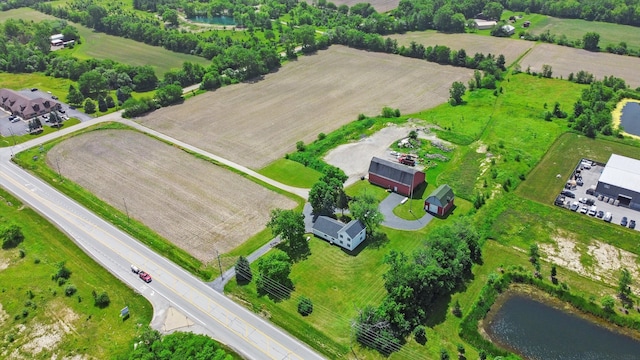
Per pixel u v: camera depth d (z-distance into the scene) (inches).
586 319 3208.7
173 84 6934.1
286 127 5925.2
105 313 3302.2
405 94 6786.4
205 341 2847.0
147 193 4655.5
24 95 6835.6
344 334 3085.6
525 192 4490.7
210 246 3912.4
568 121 5718.5
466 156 5088.6
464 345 3009.4
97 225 4215.1
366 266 3654.0
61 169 5123.0
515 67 7352.4
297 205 4399.6
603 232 3951.8
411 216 4210.1
